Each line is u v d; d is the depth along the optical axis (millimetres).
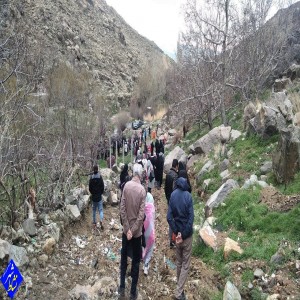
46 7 58875
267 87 19188
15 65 8188
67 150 10555
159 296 5793
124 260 5496
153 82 55375
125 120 42438
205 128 20047
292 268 5371
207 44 17438
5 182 6977
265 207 7184
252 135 11891
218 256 6410
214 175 10930
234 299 5117
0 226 6324
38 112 11305
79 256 6730
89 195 9625
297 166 7812
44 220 7137
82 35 64250
